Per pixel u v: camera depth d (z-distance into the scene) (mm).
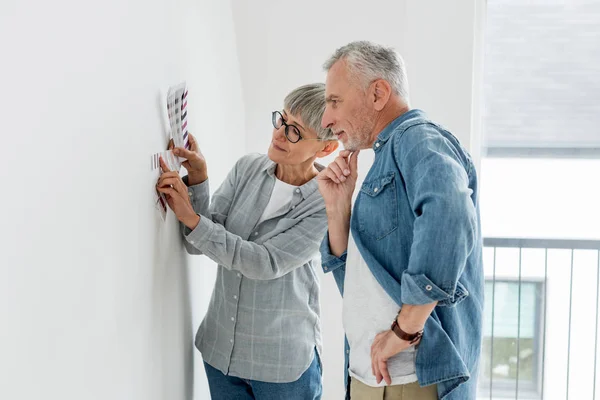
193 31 2371
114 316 1657
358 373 1808
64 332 1400
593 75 3201
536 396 3484
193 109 2377
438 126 1722
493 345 3490
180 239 2219
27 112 1237
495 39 3217
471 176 1771
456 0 3020
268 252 2078
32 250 1269
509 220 3383
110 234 1619
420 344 1700
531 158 3320
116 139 1645
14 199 1205
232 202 2242
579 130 3260
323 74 3180
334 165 1945
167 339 2098
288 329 2172
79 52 1435
